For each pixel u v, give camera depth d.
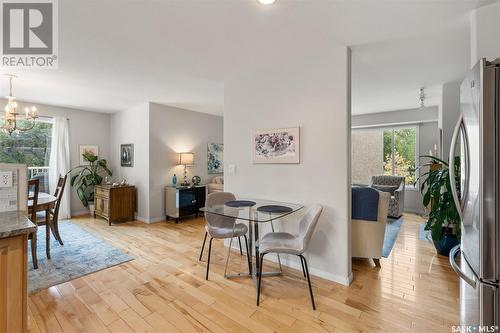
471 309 1.38
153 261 2.94
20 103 4.63
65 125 5.08
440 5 1.73
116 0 1.67
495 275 1.22
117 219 4.70
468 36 2.19
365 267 2.78
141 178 4.94
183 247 3.42
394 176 5.77
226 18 1.90
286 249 2.09
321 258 2.54
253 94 3.07
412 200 5.77
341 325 1.80
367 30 2.08
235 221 2.75
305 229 2.37
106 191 4.71
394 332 1.72
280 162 2.80
